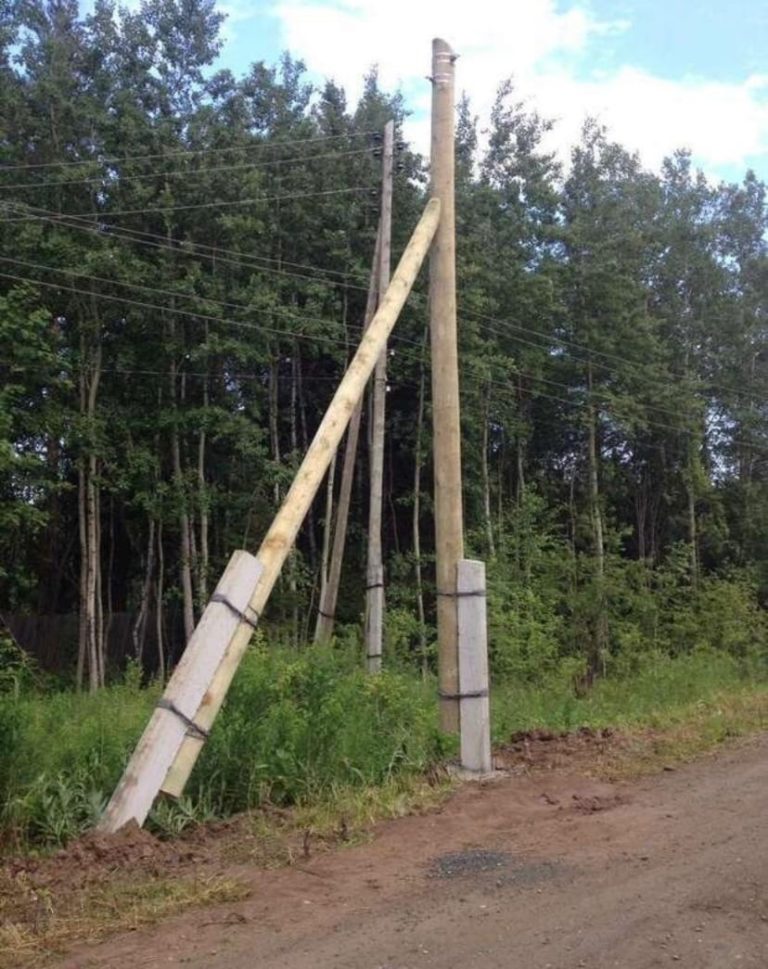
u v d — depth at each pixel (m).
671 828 6.12
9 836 5.89
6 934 4.42
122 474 24.00
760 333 39.06
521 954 4.10
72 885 5.11
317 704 7.61
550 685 14.48
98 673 24.31
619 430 33.72
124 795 6.08
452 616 8.55
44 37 25.89
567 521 34.62
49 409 22.64
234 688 7.37
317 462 7.48
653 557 35.03
